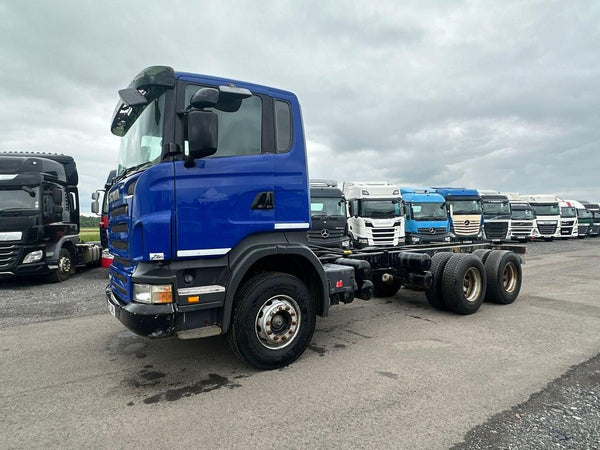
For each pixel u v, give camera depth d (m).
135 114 4.28
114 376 3.88
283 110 4.32
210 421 2.98
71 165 11.91
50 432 2.84
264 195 4.05
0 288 9.46
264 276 4.02
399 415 3.04
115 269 4.25
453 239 17.81
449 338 5.01
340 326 5.61
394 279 6.76
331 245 14.04
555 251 18.89
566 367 4.01
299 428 2.86
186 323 3.59
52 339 5.09
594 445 2.62
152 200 3.46
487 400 3.28
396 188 16.38
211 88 3.59
